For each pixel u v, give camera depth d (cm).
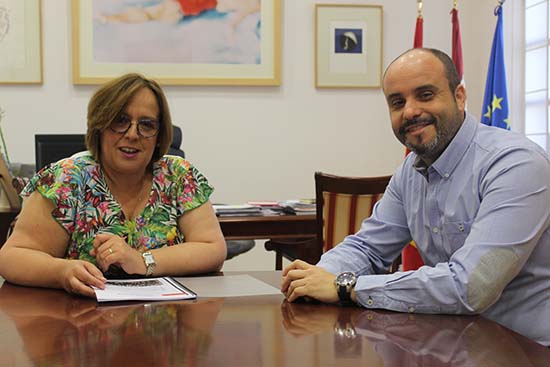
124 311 121
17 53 438
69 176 168
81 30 443
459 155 151
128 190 178
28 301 133
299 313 121
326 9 467
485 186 142
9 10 436
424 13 479
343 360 89
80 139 270
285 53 465
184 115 457
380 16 472
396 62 153
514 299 148
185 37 453
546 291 145
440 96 148
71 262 147
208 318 116
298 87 468
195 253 170
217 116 461
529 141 146
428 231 161
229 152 463
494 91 402
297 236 299
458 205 151
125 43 448
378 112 477
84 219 170
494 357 91
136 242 175
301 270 135
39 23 438
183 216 181
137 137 167
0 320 114
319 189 280
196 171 186
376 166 479
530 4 436
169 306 126
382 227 171
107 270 160
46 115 443
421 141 150
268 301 133
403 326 111
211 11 454
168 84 453
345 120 474
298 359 89
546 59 419
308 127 470
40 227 164
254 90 463
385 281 127
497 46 402
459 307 123
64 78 444
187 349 94
